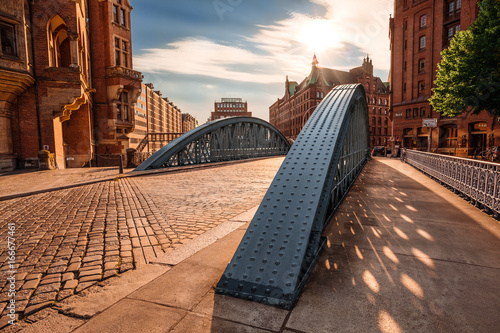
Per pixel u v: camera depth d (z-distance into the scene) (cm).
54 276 302
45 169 1611
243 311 223
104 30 2470
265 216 323
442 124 3197
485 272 284
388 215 517
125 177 1200
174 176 1267
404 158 2034
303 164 395
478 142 2873
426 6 3366
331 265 303
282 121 10156
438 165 963
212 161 1966
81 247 395
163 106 10575
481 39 1565
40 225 509
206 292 253
